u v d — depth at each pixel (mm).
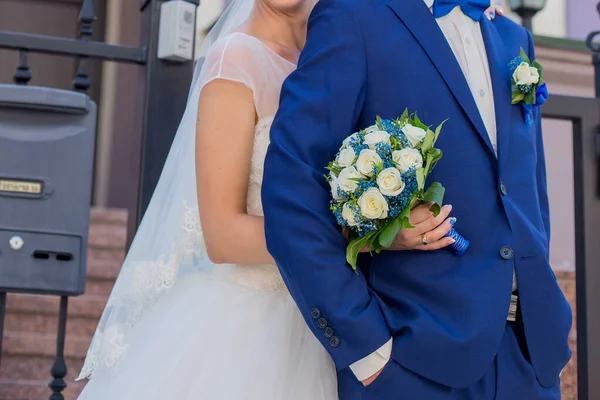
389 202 1901
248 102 2143
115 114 5793
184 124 2352
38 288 3314
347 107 2035
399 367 1930
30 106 3289
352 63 2061
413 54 2082
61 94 3314
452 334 1930
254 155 2152
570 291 4512
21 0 5832
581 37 5930
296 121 2021
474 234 2020
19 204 3303
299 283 1907
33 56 5852
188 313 2137
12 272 3285
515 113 2172
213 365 2033
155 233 2305
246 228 2059
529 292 2033
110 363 2172
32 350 4258
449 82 2068
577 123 3562
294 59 2316
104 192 5738
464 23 2180
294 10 2297
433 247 1968
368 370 1930
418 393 1926
